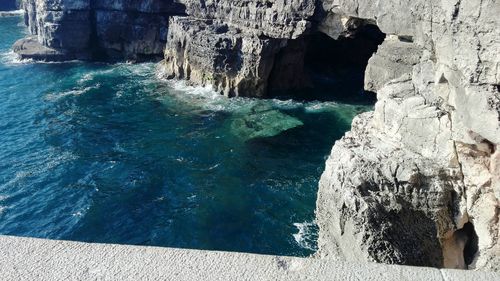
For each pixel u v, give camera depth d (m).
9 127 47.66
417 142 22.77
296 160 39.75
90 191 36.34
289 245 29.55
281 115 48.62
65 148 43.19
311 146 42.16
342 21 44.50
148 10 65.38
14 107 52.72
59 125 48.09
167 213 33.47
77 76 62.88
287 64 54.44
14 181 37.84
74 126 47.72
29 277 4.82
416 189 21.34
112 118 49.56
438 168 21.53
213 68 53.59
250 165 39.19
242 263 4.98
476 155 20.53
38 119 49.56
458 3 19.53
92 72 64.56
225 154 41.16
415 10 23.30
